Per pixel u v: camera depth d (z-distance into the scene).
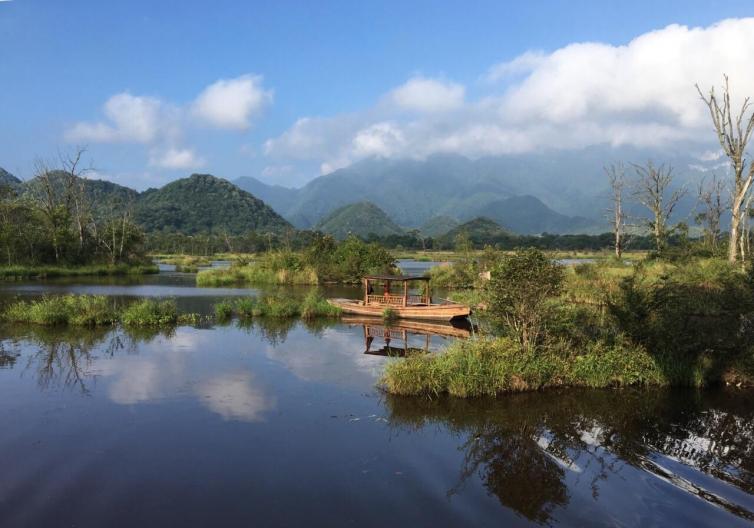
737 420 10.41
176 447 9.00
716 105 27.12
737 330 13.09
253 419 10.46
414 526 6.53
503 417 10.60
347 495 7.35
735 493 7.43
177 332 20.38
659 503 7.12
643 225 48.59
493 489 7.55
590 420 10.40
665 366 12.72
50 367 14.52
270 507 6.98
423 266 75.12
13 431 9.70
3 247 51.41
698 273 22.81
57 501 7.07
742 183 27.17
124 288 39.06
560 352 13.21
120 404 11.33
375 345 18.38
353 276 45.16
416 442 9.32
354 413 10.86
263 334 20.28
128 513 6.77
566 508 7.01
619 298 15.11
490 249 41.41
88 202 67.00
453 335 21.14
